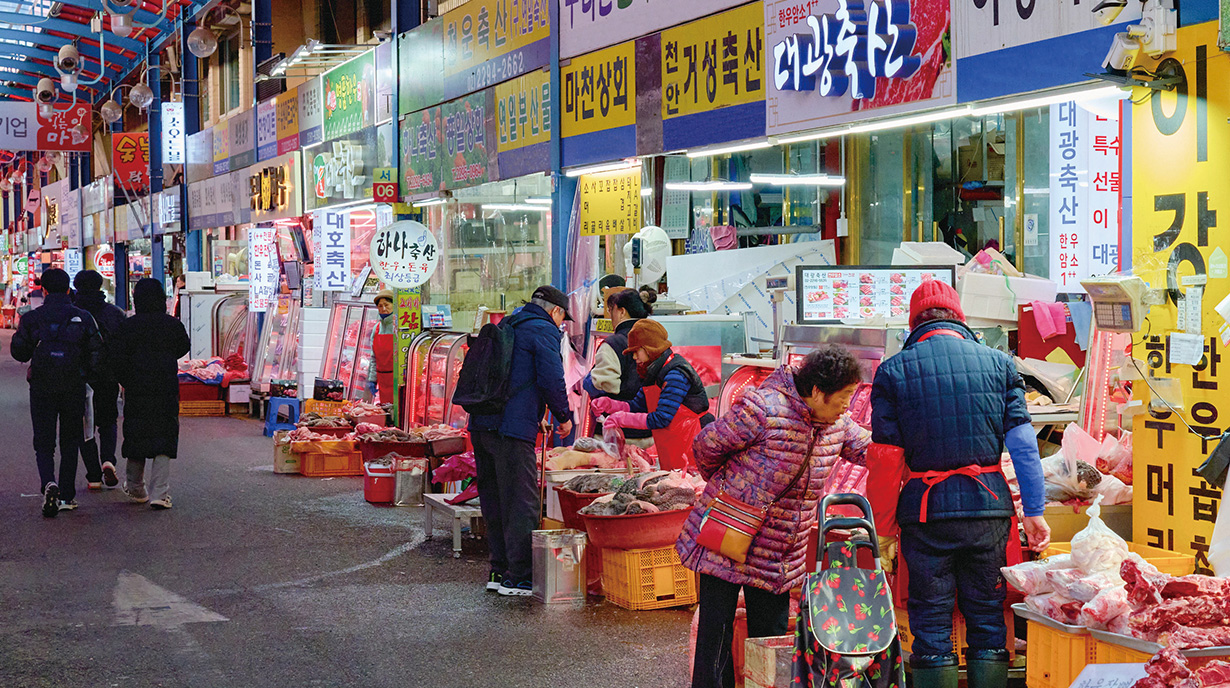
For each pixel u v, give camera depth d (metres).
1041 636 4.64
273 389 16.27
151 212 30.27
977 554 4.67
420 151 14.68
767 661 4.53
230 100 28.03
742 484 4.59
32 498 10.76
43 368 9.97
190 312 21.75
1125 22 5.89
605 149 10.87
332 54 17.89
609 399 8.06
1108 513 5.60
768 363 8.34
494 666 5.77
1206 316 5.11
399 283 13.43
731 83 9.19
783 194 13.05
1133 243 5.52
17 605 6.95
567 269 11.59
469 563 8.15
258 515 10.00
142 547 8.64
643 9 10.20
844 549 4.26
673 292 10.98
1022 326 7.23
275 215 20.33
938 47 7.21
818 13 8.23
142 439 10.24
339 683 5.53
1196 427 5.16
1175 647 3.72
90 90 34.94
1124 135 6.68
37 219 52.03
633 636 6.29
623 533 6.74
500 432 7.13
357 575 7.78
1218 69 5.06
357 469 12.48
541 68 11.81
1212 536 4.91
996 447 4.71
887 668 4.02
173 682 5.54
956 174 11.44
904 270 7.56
